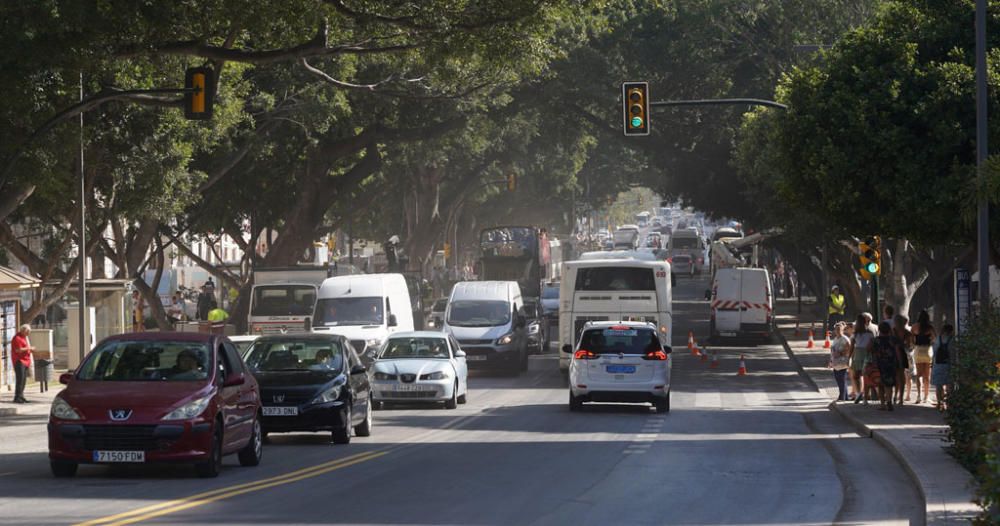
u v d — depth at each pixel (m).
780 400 97.75
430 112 158.50
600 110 180.88
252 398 50.56
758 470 50.19
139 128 104.81
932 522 34.16
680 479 46.81
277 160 157.62
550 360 144.88
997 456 23.67
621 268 113.19
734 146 158.38
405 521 35.19
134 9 72.12
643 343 83.56
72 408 43.94
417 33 81.44
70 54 73.38
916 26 82.31
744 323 161.62
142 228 139.88
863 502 40.84
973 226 78.06
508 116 180.12
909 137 79.19
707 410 87.88
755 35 156.25
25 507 37.12
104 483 43.78
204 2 76.06
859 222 84.12
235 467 50.47
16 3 69.62
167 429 43.62
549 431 70.44
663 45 163.75
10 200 91.31
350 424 62.03
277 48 85.00
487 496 41.12
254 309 125.81
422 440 64.56
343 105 135.88
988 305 63.09
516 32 79.38
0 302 105.75
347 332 111.81
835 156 81.25
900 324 84.81
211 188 157.25
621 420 78.50
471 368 120.19
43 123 81.50
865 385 84.94
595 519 36.22
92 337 115.69
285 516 35.75
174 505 37.56
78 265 103.81
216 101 111.19
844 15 142.38
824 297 152.12
